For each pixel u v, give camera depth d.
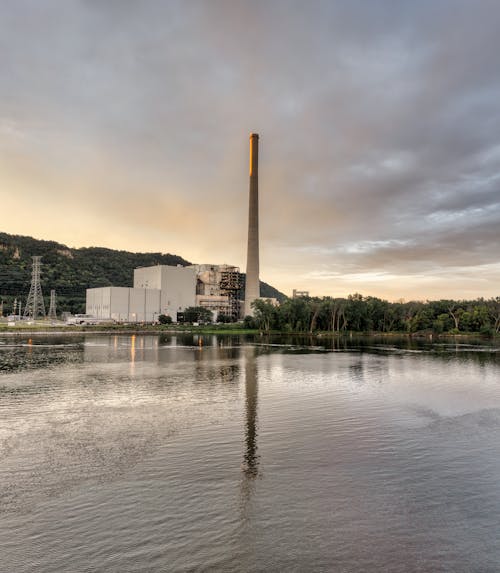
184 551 21.64
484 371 84.94
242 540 22.61
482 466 32.78
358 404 54.03
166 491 27.86
